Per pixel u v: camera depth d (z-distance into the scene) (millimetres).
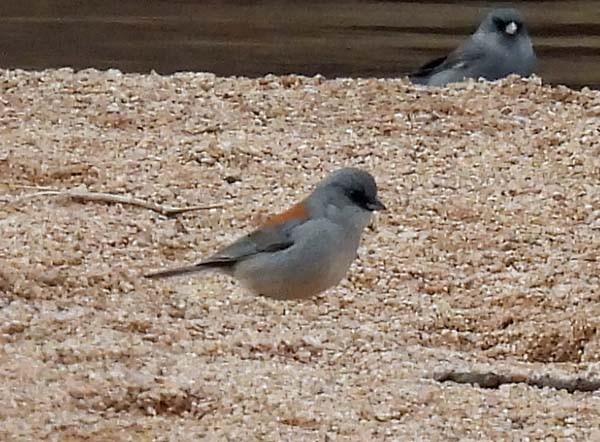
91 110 16766
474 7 25547
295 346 10758
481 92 17750
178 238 13133
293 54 22672
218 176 14914
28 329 10594
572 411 9422
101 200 13938
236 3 25578
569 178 15258
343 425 8969
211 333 10961
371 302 12117
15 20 24141
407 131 16547
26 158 14945
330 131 16438
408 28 24297
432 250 13320
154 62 22062
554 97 17703
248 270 11234
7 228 12805
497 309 12117
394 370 10258
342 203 11141
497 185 15023
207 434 8789
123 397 9312
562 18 24781
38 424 8812
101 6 25250
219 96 17375
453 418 9219
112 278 11859
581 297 12219
